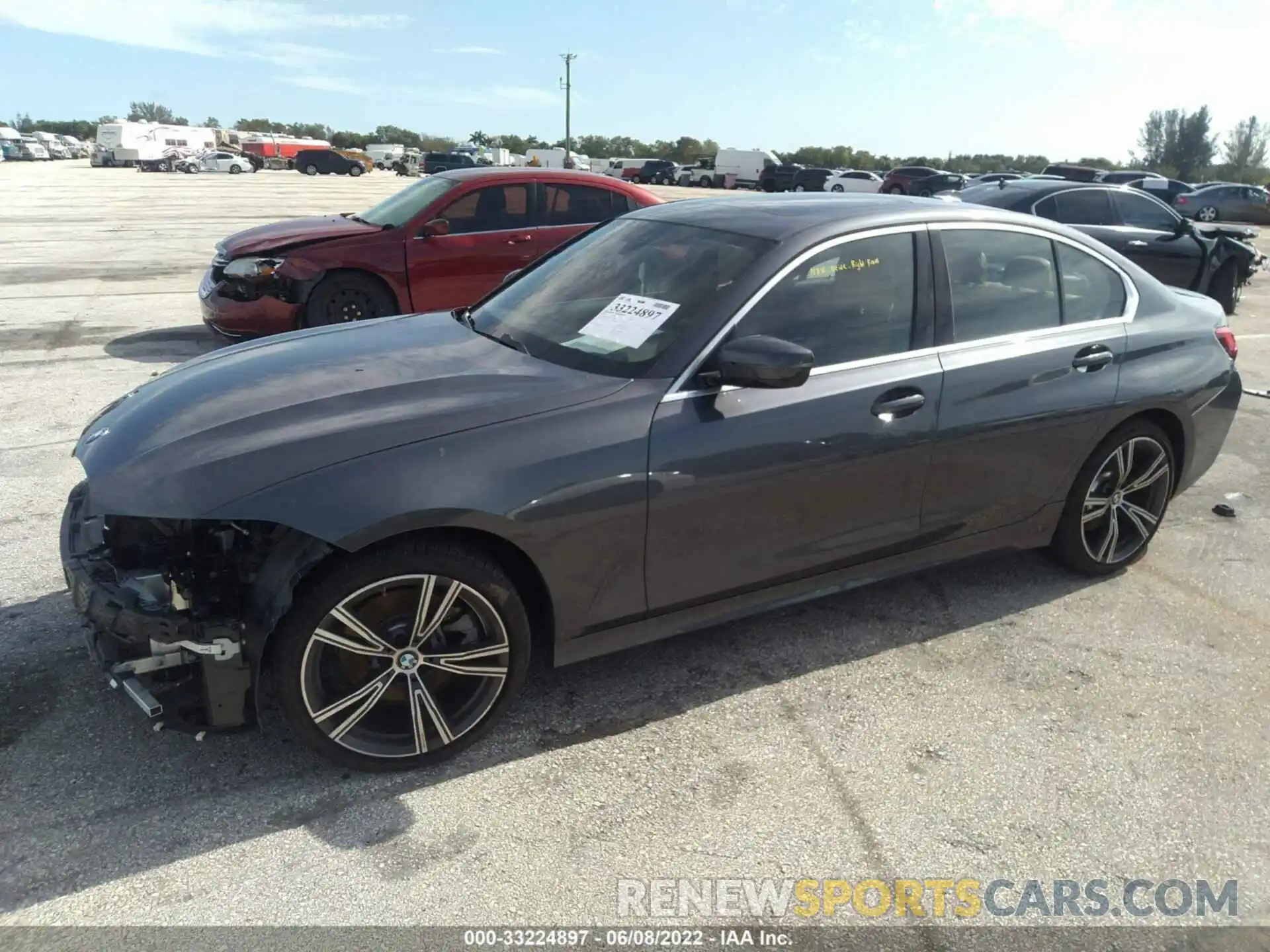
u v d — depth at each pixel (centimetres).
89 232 1664
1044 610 382
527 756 281
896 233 330
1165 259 998
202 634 237
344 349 325
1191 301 433
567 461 262
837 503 315
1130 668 341
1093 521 398
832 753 287
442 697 272
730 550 299
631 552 280
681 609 301
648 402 278
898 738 296
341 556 243
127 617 238
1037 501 373
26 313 923
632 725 297
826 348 309
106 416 298
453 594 258
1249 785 279
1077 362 363
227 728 249
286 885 228
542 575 268
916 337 328
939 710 311
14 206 2203
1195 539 459
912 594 394
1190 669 341
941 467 335
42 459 508
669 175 5528
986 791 273
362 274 733
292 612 241
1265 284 1440
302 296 720
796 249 308
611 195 816
